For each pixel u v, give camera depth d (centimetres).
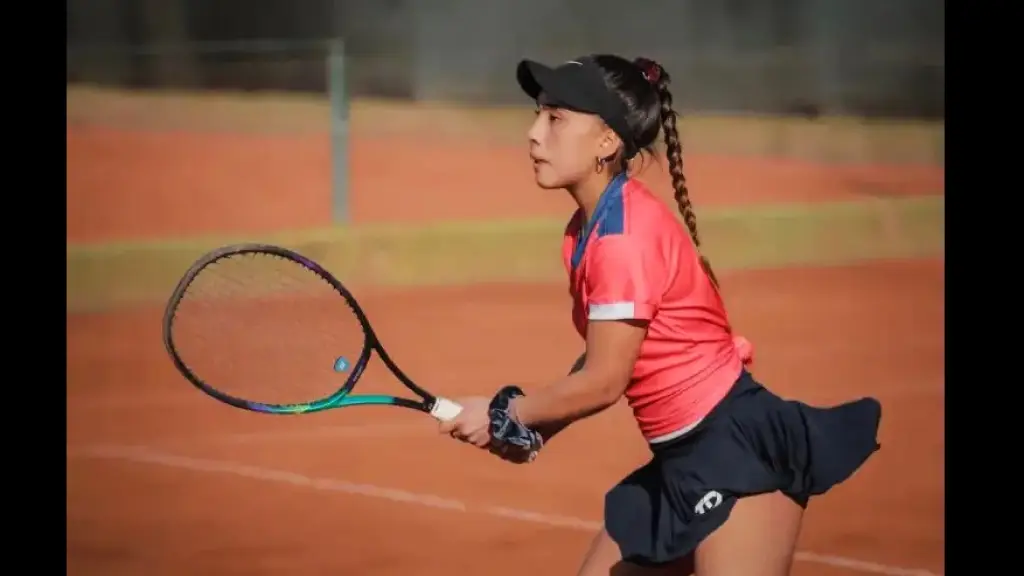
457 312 3362
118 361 2894
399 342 2986
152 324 3322
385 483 2003
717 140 6062
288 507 1877
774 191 5072
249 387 2509
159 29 6300
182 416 2433
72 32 6194
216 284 1916
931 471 2055
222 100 5969
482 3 6688
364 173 5156
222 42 6381
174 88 6238
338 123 4181
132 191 4644
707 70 6750
